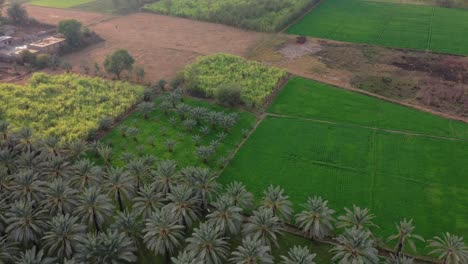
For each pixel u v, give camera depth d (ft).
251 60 344.08
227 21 429.38
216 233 147.74
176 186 178.29
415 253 166.61
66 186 167.12
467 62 335.88
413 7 467.93
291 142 239.30
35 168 185.47
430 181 207.41
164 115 267.59
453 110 270.46
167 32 414.21
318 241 174.19
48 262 140.97
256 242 145.07
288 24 425.28
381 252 168.55
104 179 187.32
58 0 527.81
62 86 292.20
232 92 270.05
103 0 526.16
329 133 247.09
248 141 240.94
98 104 271.08
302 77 315.17
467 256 143.43
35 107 265.54
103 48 376.89
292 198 197.06
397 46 367.25
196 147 233.55
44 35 397.60
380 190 201.98
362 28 408.87
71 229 150.92
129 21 448.24
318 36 392.27
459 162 220.43
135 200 166.61
